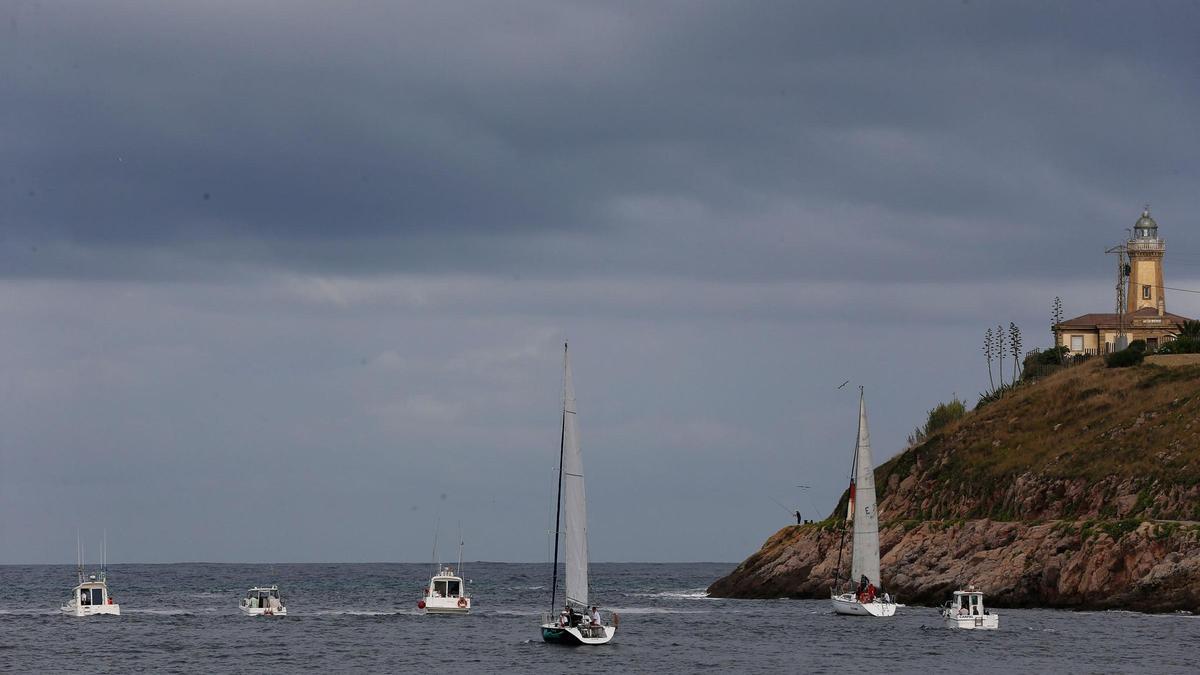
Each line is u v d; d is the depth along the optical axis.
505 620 152.88
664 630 134.75
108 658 112.56
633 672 103.31
